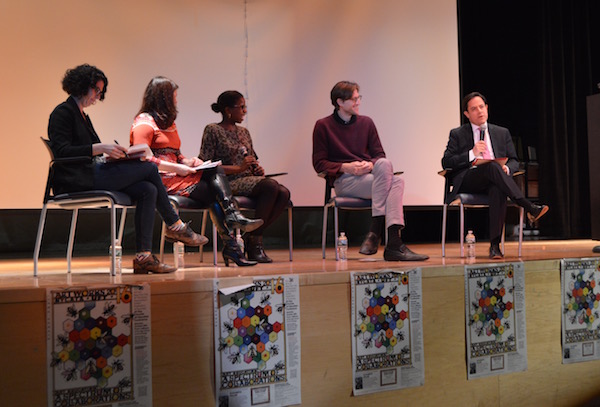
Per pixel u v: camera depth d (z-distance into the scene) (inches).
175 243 114.3
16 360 76.2
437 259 123.1
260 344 89.3
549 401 113.7
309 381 92.6
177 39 193.9
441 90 226.2
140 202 102.9
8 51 175.5
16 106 176.6
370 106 215.3
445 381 103.7
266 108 203.8
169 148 124.2
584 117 243.3
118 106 187.3
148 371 82.4
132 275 98.4
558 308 115.7
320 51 209.9
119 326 81.0
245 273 96.7
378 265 109.1
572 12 242.2
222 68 199.3
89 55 184.1
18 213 177.2
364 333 96.9
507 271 110.4
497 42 238.8
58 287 78.2
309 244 212.2
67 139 101.6
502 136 148.9
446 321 104.1
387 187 127.9
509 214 234.2
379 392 97.5
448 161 141.3
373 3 215.9
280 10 205.2
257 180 129.6
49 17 179.6
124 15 187.8
